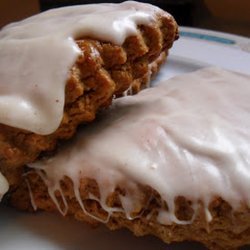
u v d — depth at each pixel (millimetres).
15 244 180
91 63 171
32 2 429
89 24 177
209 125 180
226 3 442
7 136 172
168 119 186
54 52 170
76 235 184
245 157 166
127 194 167
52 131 169
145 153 171
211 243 172
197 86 218
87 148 179
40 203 191
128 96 215
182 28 344
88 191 173
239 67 293
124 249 178
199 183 161
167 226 168
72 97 170
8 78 171
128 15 185
